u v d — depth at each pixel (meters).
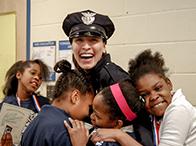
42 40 2.05
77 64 1.30
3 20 2.22
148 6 1.65
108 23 1.30
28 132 1.00
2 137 1.62
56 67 1.10
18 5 2.14
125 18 1.73
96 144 0.97
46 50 2.03
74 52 1.29
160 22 1.62
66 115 1.00
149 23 1.65
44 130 0.94
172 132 1.01
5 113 1.66
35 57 2.06
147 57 1.19
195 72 1.52
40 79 1.82
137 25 1.69
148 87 1.08
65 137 0.93
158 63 1.17
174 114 1.03
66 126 0.95
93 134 1.01
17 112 1.64
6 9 2.20
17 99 1.78
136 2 1.69
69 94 1.01
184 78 1.55
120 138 0.98
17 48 2.15
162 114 1.10
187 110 1.04
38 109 1.75
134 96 1.02
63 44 1.95
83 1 1.89
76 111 1.01
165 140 1.01
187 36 1.54
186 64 1.55
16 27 2.16
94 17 1.27
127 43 1.72
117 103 0.99
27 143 0.98
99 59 1.26
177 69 1.57
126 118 1.01
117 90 1.00
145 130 1.10
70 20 1.29
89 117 1.05
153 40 1.64
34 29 2.09
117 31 1.75
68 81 1.02
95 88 1.15
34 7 2.09
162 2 1.61
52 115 0.98
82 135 0.95
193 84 1.53
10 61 2.19
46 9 2.04
